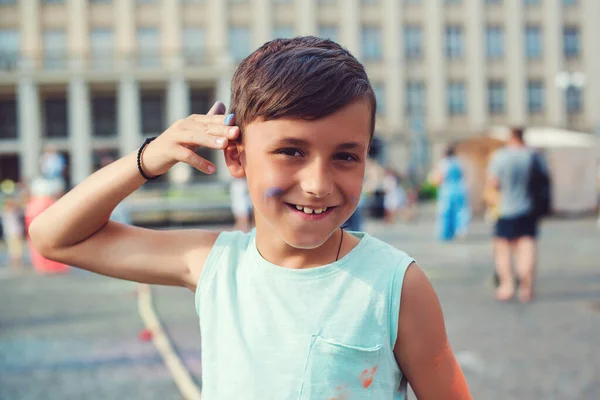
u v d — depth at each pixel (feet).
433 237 49.83
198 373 14.23
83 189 4.61
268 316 4.33
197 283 4.70
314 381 4.18
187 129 4.35
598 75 144.46
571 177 70.33
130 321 20.33
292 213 3.95
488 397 12.82
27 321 20.63
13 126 140.26
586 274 28.58
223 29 136.67
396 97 140.97
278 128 3.84
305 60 3.88
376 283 4.32
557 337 17.54
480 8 142.72
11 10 132.77
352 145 3.89
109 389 13.56
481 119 142.72
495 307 21.76
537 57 144.66
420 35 142.20
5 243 54.44
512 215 22.90
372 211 71.51
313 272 4.34
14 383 14.08
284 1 138.82
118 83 130.93
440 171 47.16
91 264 4.77
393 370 4.38
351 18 139.64
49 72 126.21
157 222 62.54
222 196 65.87
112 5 134.62
